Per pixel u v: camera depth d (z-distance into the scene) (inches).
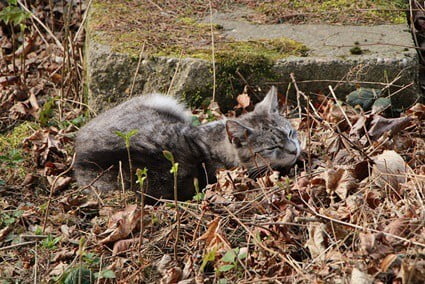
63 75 492.4
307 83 444.1
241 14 511.8
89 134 413.7
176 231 337.4
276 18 502.0
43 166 423.8
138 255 327.3
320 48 457.1
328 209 334.6
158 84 451.5
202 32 483.5
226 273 309.9
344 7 510.6
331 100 434.3
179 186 392.2
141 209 331.6
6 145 443.5
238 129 394.6
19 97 499.2
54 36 538.6
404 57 439.5
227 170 391.2
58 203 385.4
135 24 492.4
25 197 394.3
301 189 351.3
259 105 416.5
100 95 458.6
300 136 418.6
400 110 436.1
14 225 365.7
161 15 509.7
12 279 327.6
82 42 538.0
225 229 333.7
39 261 337.7
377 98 429.7
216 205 343.6
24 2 573.0
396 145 390.6
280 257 305.9
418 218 302.2
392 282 276.1
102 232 354.9
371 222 313.6
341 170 353.4
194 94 449.1
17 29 584.1
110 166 394.0
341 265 287.9
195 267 317.4
